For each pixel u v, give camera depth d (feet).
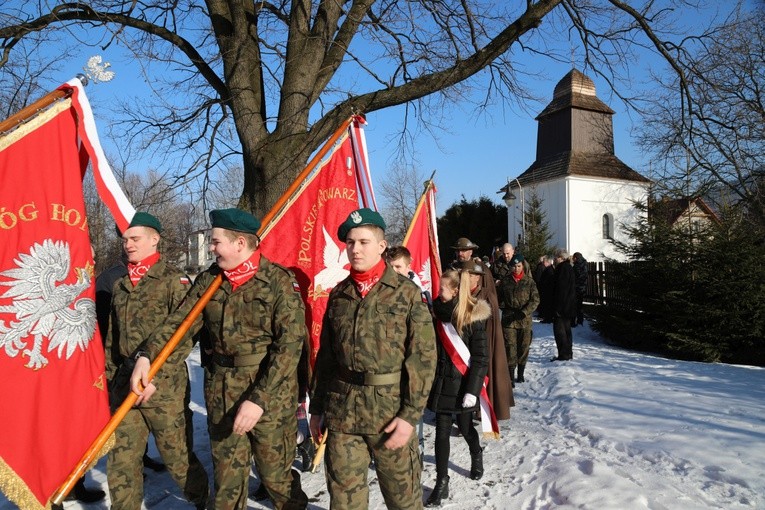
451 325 14.28
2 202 9.86
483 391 15.17
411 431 9.40
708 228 36.50
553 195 111.65
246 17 22.68
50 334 10.06
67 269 10.46
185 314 10.91
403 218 135.13
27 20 24.17
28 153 10.28
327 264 15.39
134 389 9.99
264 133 22.13
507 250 27.53
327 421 10.14
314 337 14.96
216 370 10.93
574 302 33.45
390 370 9.79
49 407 9.86
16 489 9.32
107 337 12.67
